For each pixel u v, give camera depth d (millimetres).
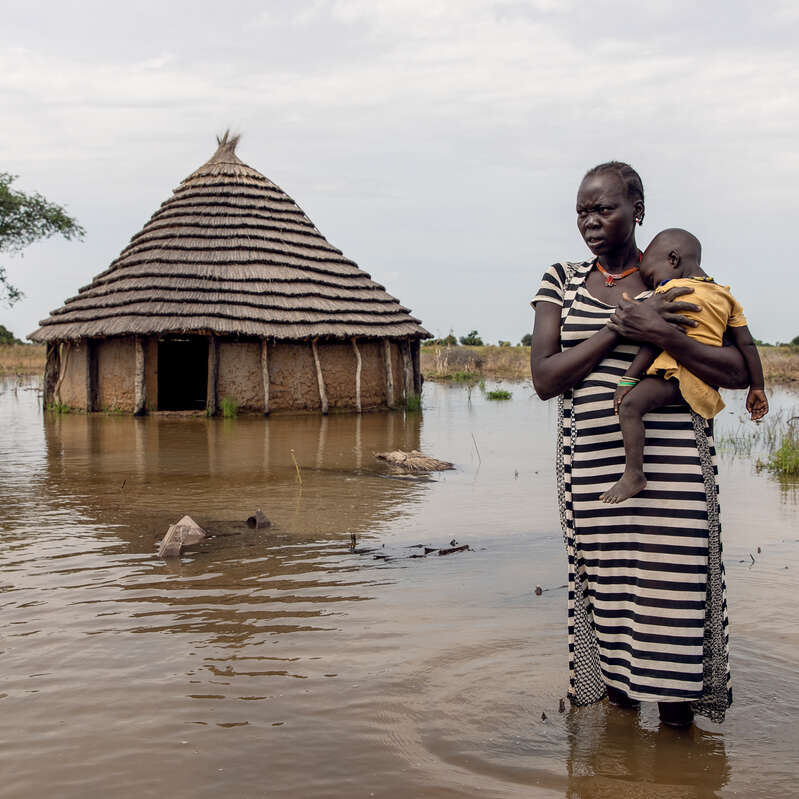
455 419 17109
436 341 48656
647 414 3248
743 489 8680
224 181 20734
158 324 17406
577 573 3406
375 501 7844
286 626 4250
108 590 4867
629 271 3467
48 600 4684
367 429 15031
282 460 10742
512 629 4219
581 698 3381
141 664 3752
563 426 3461
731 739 3125
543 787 2760
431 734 3121
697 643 3127
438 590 4883
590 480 3326
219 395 18047
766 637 4117
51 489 8469
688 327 3127
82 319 18500
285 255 19875
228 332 17328
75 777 2789
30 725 3168
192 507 7512
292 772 2824
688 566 3141
